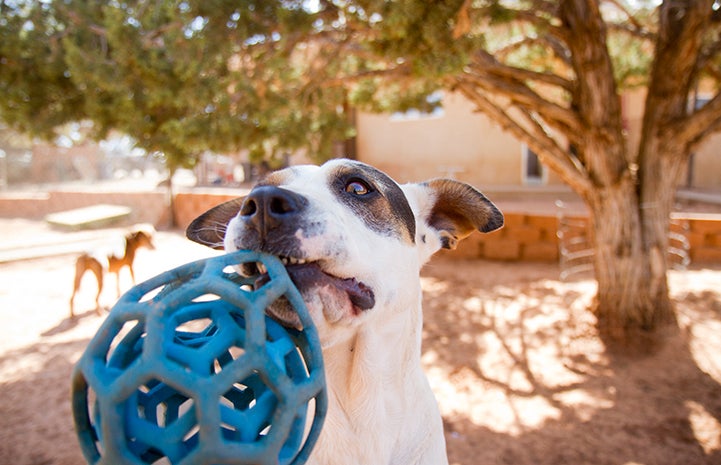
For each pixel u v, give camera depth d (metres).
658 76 5.67
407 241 2.08
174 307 1.05
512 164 16.48
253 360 1.05
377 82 7.91
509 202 15.36
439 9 3.99
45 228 16.22
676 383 4.93
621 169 5.64
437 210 2.66
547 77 5.73
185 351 1.05
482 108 5.77
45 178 28.77
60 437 4.48
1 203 20.19
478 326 6.63
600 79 5.35
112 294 8.83
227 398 1.38
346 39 5.36
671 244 9.56
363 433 1.92
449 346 6.06
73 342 6.64
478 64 5.47
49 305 8.26
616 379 5.07
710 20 5.33
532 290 8.06
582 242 9.82
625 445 4.04
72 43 5.44
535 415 4.53
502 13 4.14
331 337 1.68
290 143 6.82
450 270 9.54
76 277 7.52
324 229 1.56
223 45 5.00
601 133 5.50
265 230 1.50
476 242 10.32
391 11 3.96
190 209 15.62
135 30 5.19
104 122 6.13
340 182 1.94
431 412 2.31
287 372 1.26
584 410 4.56
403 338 2.05
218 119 5.59
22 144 27.98
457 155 16.98
